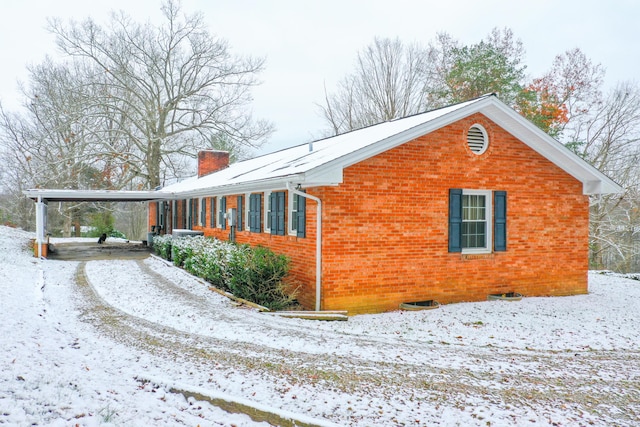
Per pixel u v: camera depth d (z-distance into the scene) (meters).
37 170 36.00
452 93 29.66
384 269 10.43
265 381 5.54
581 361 6.95
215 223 18.45
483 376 6.01
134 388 5.17
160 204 28.66
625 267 28.61
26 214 38.16
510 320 9.59
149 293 11.52
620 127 28.39
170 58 35.66
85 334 7.74
